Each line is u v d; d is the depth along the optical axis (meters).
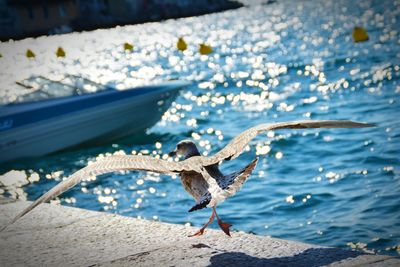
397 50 36.38
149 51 61.78
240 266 4.53
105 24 131.88
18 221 5.96
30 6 121.06
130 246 5.11
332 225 9.62
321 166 13.37
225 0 164.25
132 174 13.80
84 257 4.92
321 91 24.78
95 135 17.03
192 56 50.03
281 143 15.77
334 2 131.88
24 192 13.77
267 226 9.88
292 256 4.68
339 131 16.28
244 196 11.52
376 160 13.33
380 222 9.52
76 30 126.25
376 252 8.46
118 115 17.17
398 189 11.10
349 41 46.25
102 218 5.91
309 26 70.00
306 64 34.31
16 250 5.15
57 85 16.91
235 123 20.23
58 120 16.23
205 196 3.52
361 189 11.37
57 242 5.30
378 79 26.05
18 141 15.84
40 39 112.69
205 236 5.25
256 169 13.66
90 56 61.91
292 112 21.22
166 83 18.45
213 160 3.63
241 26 88.38
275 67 34.72
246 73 33.50
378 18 69.75
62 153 16.61
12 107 16.08
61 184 3.16
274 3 173.38
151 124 18.20
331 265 4.46
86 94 16.92
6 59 63.56
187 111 22.72
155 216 11.03
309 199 11.04
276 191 11.70
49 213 6.17
